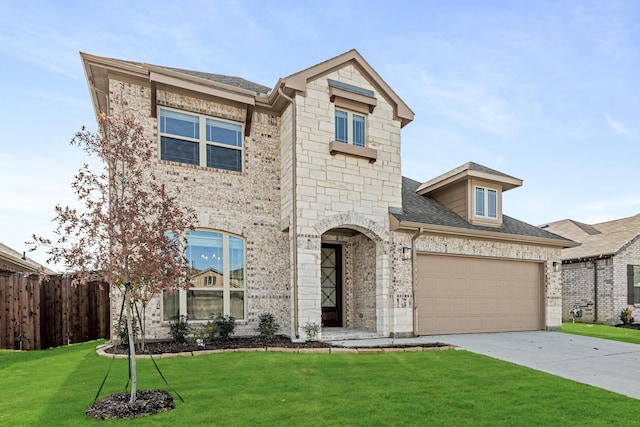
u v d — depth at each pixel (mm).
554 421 4992
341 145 11977
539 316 15344
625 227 23000
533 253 15234
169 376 6867
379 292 12430
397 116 13180
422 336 12570
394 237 12625
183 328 10219
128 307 5684
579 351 10188
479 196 14938
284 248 12281
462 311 13648
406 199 15156
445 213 14844
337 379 6828
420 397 5855
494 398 5887
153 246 5484
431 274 13258
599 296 20203
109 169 5754
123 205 5582
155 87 10609
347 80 12586
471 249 13875
